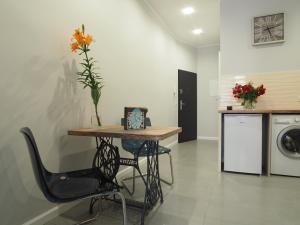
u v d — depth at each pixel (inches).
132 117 69.7
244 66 133.0
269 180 104.3
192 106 235.0
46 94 69.2
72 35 79.8
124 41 117.3
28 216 63.1
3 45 56.4
